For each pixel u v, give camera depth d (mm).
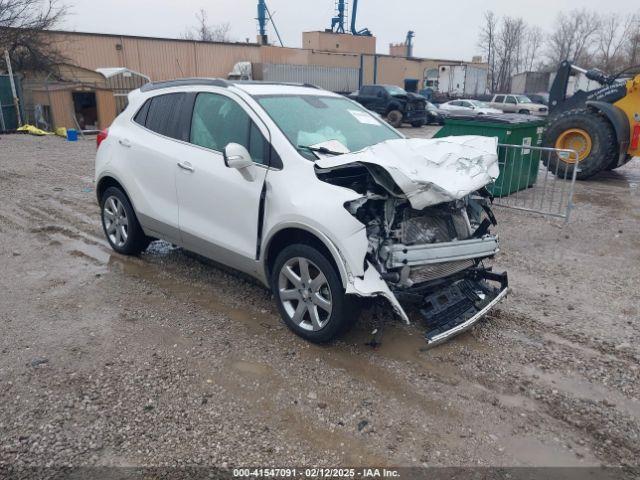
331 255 3902
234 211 4484
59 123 21328
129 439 3104
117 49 34625
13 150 14922
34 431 3148
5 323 4430
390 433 3219
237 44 40312
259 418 3314
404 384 3707
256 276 4547
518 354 4145
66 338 4207
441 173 3840
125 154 5559
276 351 4078
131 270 5648
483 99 41094
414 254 3818
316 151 4184
